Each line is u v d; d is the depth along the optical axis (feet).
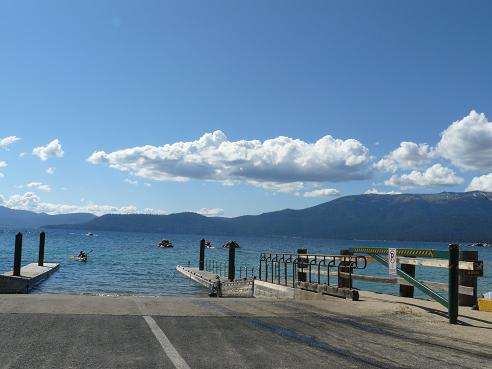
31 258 214.28
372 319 30.30
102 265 183.62
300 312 32.09
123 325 25.13
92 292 96.37
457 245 29.84
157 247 421.59
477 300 36.52
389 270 38.24
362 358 20.38
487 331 27.27
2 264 181.68
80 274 138.21
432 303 38.73
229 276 102.63
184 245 547.90
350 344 22.99
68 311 28.25
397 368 19.02
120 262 206.59
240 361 19.26
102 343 21.26
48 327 23.93
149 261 219.00
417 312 33.40
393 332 26.35
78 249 329.11
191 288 110.22
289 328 26.40
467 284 37.11
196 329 25.02
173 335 23.34
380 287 88.63
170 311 29.96
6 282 82.99
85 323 25.17
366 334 25.55
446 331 27.04
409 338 24.82
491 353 21.99
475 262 36.63
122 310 29.45
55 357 18.89
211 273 129.08
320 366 18.95
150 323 25.93
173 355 19.71
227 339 23.07
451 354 21.54
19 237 95.14
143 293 98.07
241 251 391.65
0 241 471.62
